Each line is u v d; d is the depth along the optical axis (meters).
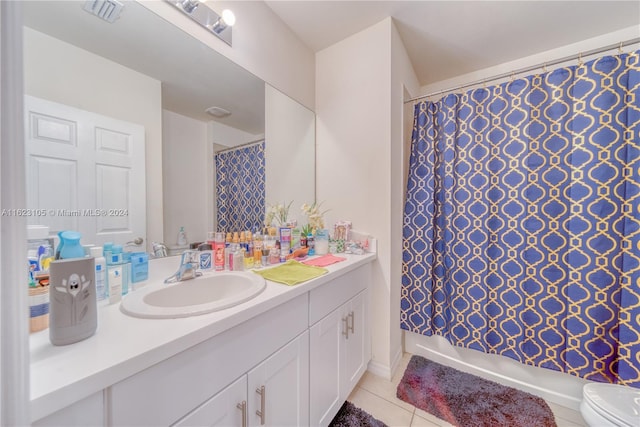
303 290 0.94
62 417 0.41
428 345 1.81
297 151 1.72
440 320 1.68
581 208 1.24
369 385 1.51
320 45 1.81
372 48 1.61
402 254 1.80
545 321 1.36
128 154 0.92
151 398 0.52
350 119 1.71
